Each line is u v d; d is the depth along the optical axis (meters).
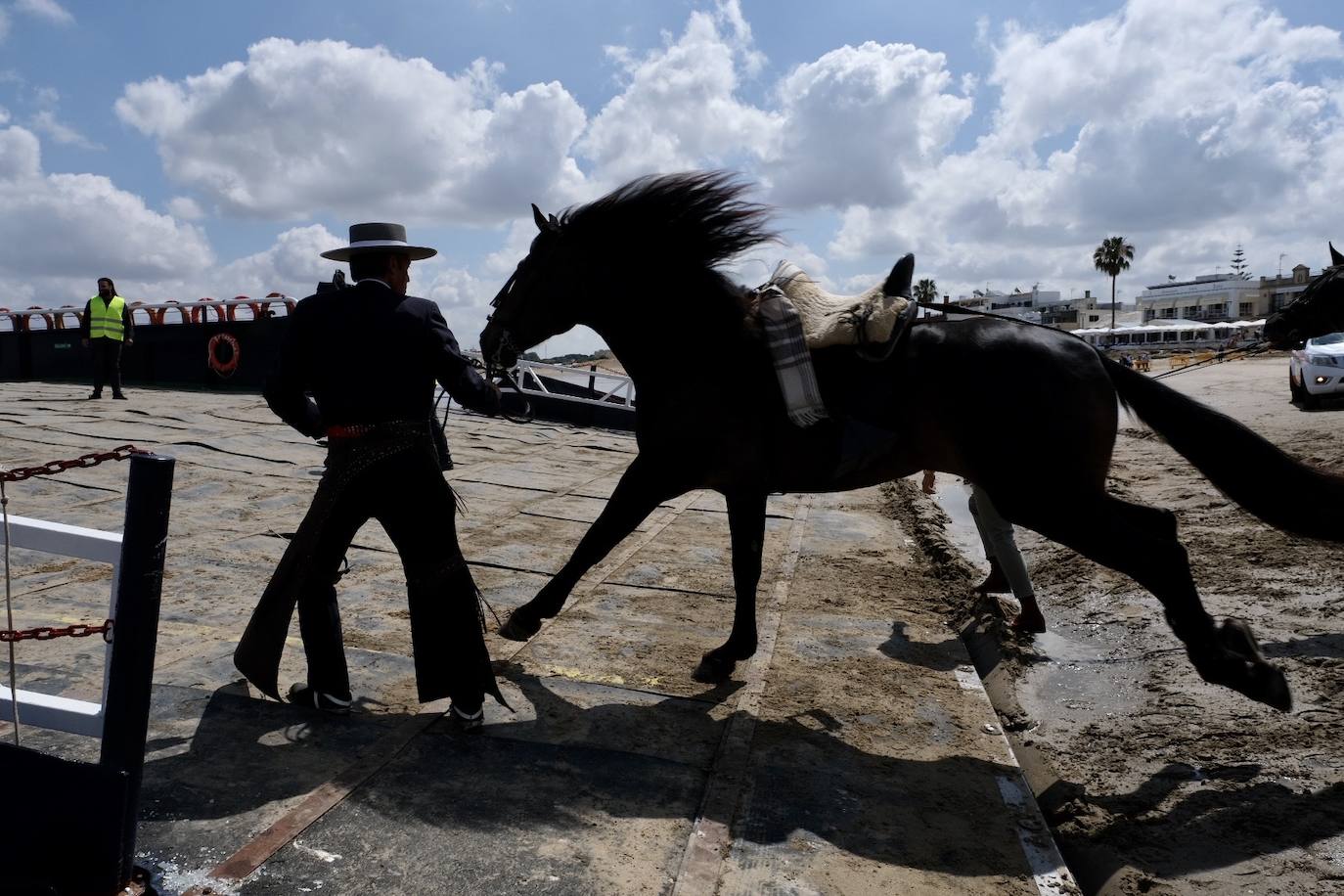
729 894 2.52
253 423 12.18
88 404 13.25
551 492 9.26
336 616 3.43
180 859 2.48
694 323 3.83
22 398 13.71
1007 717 4.13
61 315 18.41
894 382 3.59
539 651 4.41
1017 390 3.42
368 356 3.14
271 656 3.22
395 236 3.33
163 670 3.80
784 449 3.79
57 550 2.39
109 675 2.29
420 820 2.77
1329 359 15.06
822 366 3.69
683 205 3.88
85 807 2.24
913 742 3.64
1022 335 3.55
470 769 3.13
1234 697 4.02
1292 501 3.47
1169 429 3.55
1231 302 91.62
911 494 10.02
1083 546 3.44
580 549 4.02
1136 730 3.84
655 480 3.92
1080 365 3.49
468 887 2.45
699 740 3.51
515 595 5.43
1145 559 3.37
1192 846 2.91
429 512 3.24
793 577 6.25
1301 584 5.50
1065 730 3.95
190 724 3.32
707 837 2.77
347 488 3.19
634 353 3.99
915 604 5.73
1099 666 4.66
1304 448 10.58
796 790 3.15
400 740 3.29
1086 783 3.44
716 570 6.23
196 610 4.64
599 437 14.78
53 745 3.05
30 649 3.90
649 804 2.98
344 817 2.74
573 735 3.47
